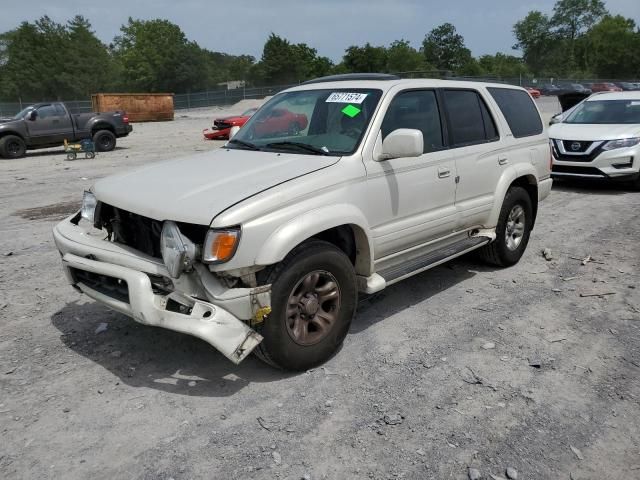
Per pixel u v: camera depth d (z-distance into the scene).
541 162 6.34
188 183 3.83
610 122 10.87
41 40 79.69
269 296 3.50
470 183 5.24
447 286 5.57
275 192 3.58
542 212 8.91
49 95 80.69
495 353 4.17
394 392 3.64
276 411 3.43
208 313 3.39
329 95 4.75
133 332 4.50
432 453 3.05
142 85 88.81
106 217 4.14
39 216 8.92
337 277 3.89
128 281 3.45
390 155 4.17
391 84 4.65
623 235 7.43
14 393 3.63
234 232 3.34
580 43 106.06
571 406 3.49
